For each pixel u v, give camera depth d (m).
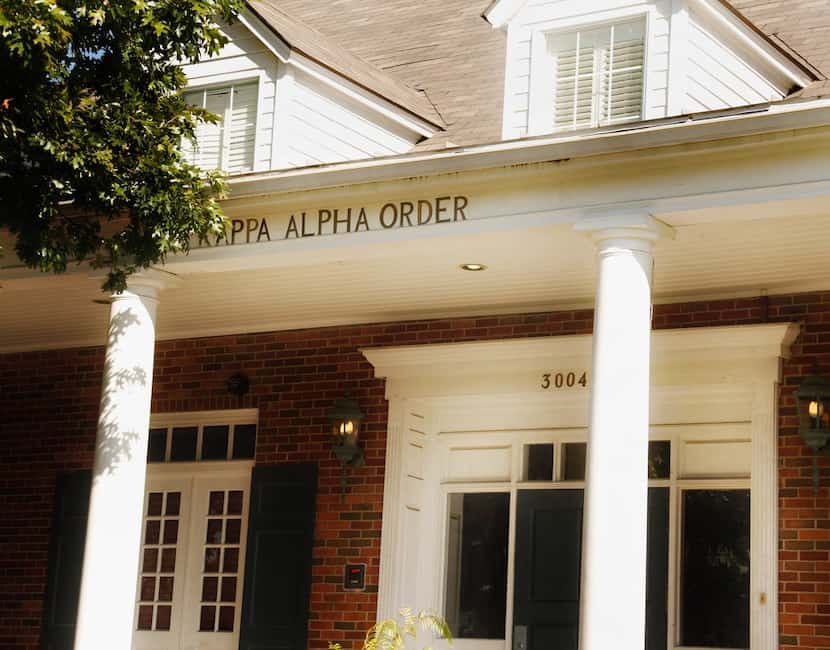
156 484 14.54
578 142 9.37
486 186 9.90
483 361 12.68
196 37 9.96
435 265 11.43
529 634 12.39
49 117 9.62
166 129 10.24
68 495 14.84
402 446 12.96
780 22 11.84
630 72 10.66
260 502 13.63
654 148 9.16
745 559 11.52
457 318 12.89
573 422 12.47
